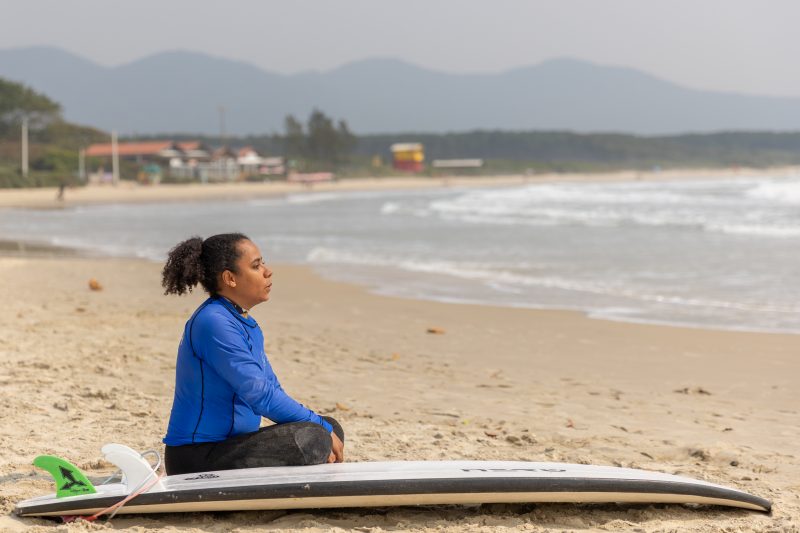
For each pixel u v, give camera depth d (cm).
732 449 577
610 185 10519
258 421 407
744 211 3600
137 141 19012
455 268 1897
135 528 379
